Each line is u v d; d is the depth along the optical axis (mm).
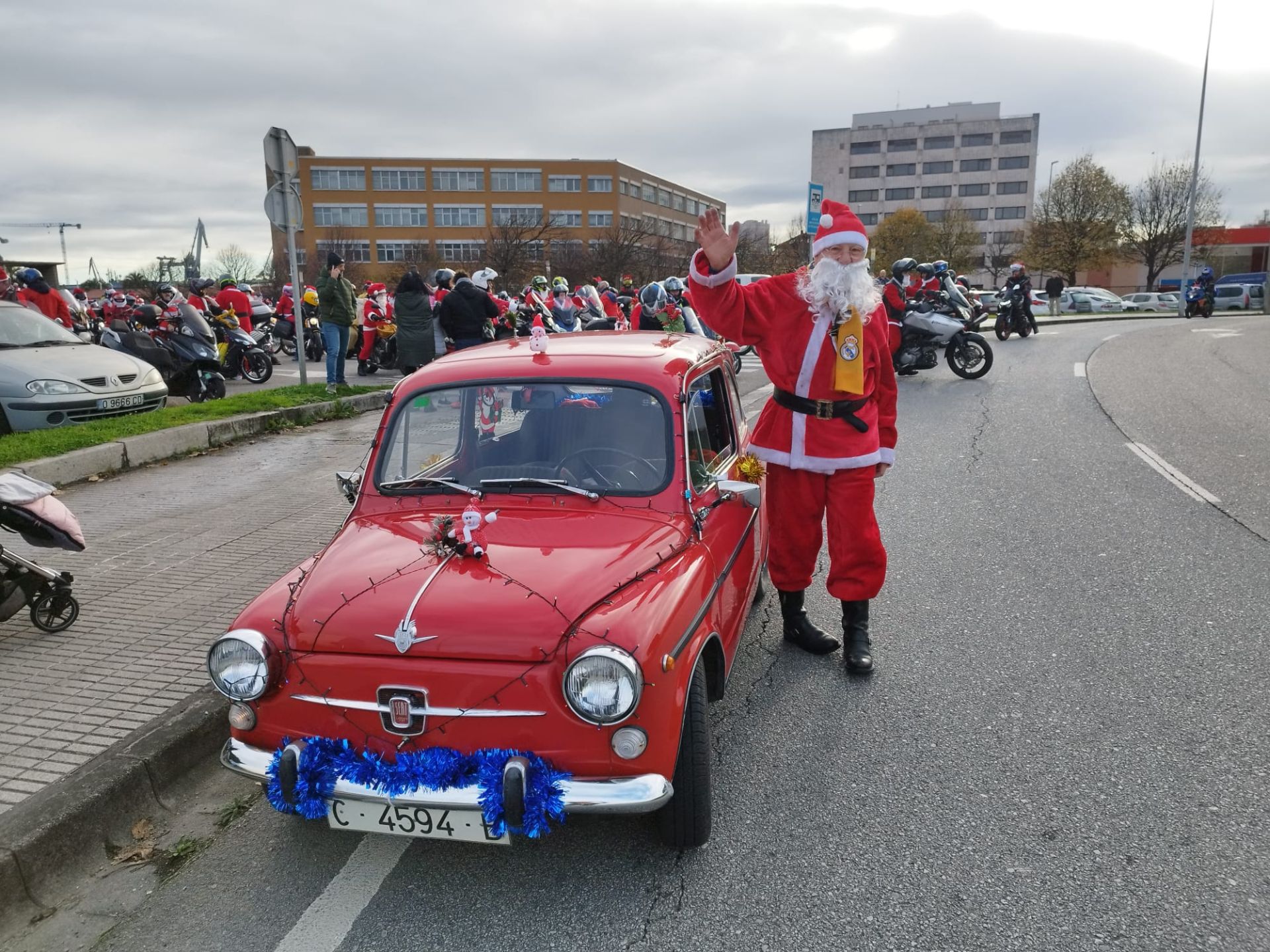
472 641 2678
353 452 9484
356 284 71062
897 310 13633
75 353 10102
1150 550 5867
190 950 2699
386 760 2768
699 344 4383
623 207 93562
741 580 3891
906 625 4906
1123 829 3104
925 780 3453
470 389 3678
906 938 2639
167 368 12266
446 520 3152
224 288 16484
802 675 4387
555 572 2924
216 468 8750
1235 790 3307
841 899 2816
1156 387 12406
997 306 20125
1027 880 2867
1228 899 2746
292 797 2748
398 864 3084
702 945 2645
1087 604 5066
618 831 3221
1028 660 4426
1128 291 81875
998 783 3412
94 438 8727
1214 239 62250
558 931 2727
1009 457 8594
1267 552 5738
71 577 4754
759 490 3570
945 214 83438
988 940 2615
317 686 2781
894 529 6543
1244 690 4047
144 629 4785
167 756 3529
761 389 13219
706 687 3127
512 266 41562
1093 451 8727
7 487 4293
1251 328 22422
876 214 103750
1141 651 4469
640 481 3441
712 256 3760
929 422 10469
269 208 12016
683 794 2963
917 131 101375
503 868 3037
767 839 3131
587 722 2617
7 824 3010
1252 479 7465
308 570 3160
